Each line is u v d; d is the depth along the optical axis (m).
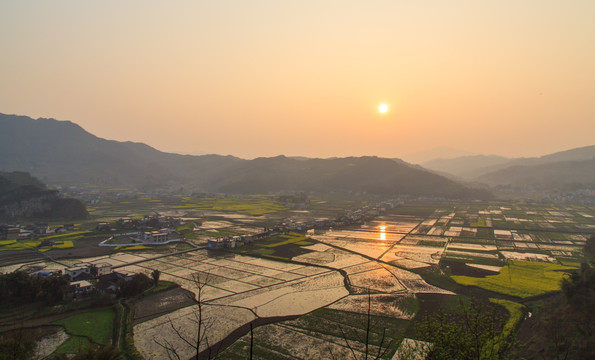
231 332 63.78
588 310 57.41
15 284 73.06
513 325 64.88
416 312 72.62
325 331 64.00
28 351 48.88
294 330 64.56
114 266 105.12
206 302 78.00
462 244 141.25
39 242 134.62
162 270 102.12
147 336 61.78
